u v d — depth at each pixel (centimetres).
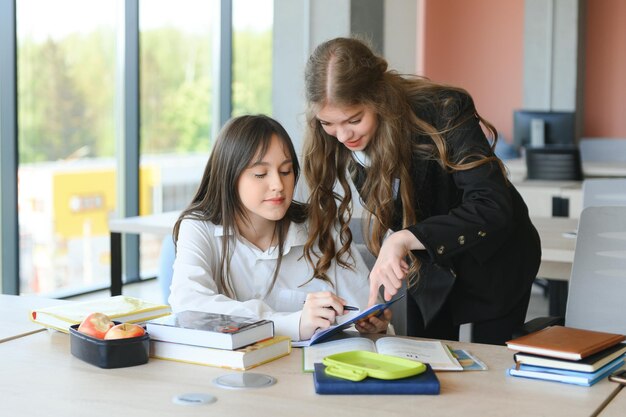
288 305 207
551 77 816
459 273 212
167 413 134
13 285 470
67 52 500
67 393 144
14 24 450
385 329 191
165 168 582
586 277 238
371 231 221
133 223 362
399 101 189
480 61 860
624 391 148
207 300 188
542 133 718
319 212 207
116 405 138
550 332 166
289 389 146
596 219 233
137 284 580
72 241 515
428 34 876
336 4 470
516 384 150
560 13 807
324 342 178
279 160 194
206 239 203
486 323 219
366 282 215
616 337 162
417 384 143
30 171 482
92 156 525
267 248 207
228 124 199
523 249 218
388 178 193
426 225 182
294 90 479
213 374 155
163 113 578
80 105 513
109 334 159
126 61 543
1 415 133
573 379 150
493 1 852
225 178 198
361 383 143
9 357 167
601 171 611
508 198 189
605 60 846
